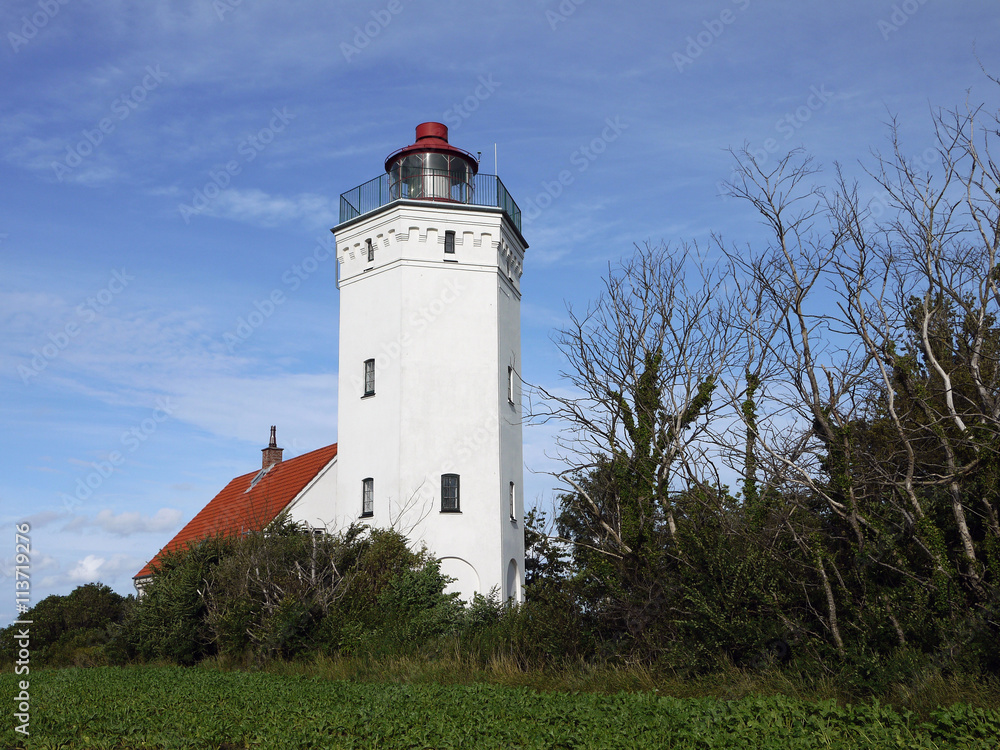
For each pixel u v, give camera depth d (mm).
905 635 15680
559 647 20188
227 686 19141
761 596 17375
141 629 29359
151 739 13164
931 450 18203
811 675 15961
